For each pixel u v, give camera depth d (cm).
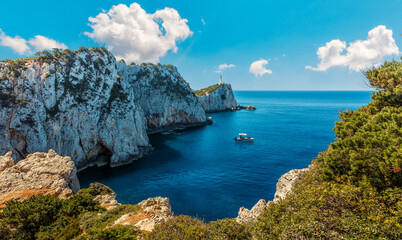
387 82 1645
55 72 5862
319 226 895
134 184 4606
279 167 5416
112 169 5669
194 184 4519
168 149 7462
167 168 5609
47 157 3469
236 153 6744
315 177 1611
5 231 1694
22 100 5006
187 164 5875
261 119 13850
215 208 3531
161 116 11056
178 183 4600
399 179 1050
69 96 5875
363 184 1092
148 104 10988
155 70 12331
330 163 1420
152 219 1550
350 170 1308
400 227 756
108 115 6556
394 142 1206
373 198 995
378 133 1354
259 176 4875
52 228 1766
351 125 1644
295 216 1052
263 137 8744
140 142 7281
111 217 1788
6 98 4819
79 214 2055
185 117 12375
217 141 8519
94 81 6812
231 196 3938
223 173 5109
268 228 1132
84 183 4719
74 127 5747
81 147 5878
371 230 797
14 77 5188
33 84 5381
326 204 1046
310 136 8644
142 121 7856
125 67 10200
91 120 6119
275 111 18462
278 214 1230
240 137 8425
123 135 6488
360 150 1280
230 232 1163
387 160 1088
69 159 3516
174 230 1243
